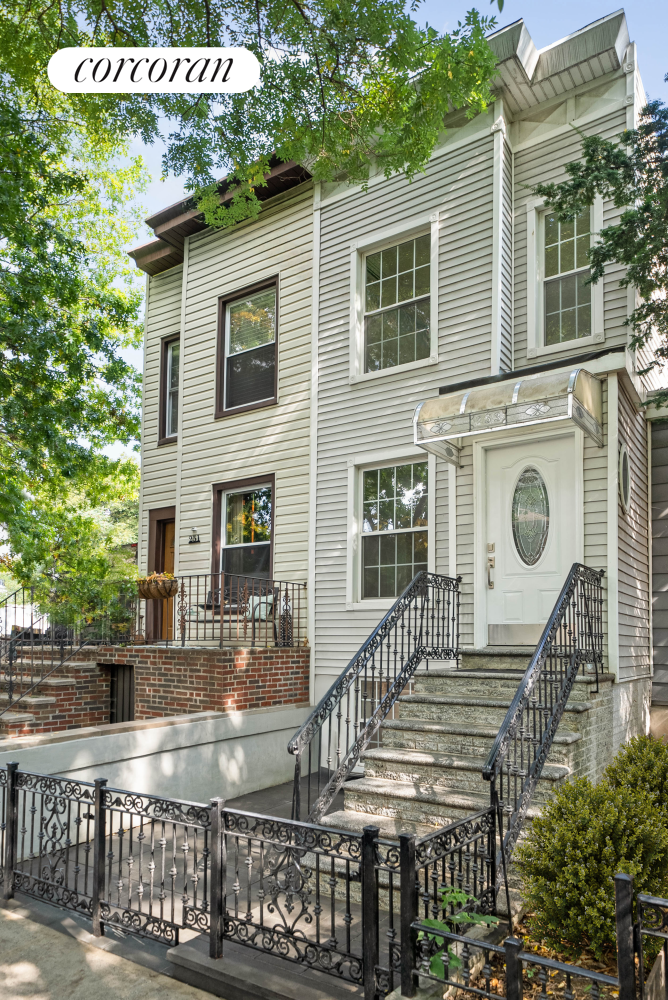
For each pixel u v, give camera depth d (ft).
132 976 12.19
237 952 12.39
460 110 27.73
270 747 26.18
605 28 23.95
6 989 11.68
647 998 10.28
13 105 24.85
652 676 25.95
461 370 26.58
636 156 20.85
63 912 14.67
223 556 34.40
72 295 27.30
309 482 30.94
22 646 31.14
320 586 29.71
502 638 23.67
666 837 12.28
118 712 29.40
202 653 25.68
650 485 27.07
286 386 32.58
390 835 15.14
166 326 39.70
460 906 11.83
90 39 18.75
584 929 11.22
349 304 30.60
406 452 27.66
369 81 18.43
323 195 32.17
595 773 18.22
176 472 37.19
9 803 15.92
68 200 42.47
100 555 26.48
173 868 12.88
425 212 28.50
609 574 21.39
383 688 26.71
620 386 22.59
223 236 36.47
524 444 24.04
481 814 12.50
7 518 25.26
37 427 25.98
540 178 26.61
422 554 27.04
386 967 11.27
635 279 21.21
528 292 26.43
